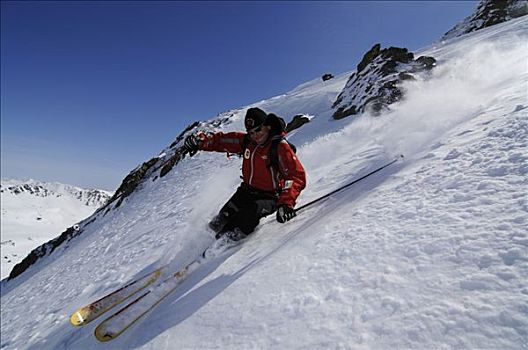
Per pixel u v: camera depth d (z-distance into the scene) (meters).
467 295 1.39
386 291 1.63
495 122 2.93
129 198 19.66
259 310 1.96
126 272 5.13
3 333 5.86
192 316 2.30
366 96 12.08
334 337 1.52
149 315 2.67
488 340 1.18
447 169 2.52
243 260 2.89
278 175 3.53
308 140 10.98
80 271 7.94
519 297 1.27
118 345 2.47
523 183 1.91
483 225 1.74
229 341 1.85
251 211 3.43
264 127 3.43
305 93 24.39
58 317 4.71
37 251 21.91
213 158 16.28
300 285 1.99
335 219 2.68
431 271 1.62
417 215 2.12
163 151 26.45
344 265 1.97
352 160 5.00
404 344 1.32
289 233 3.08
